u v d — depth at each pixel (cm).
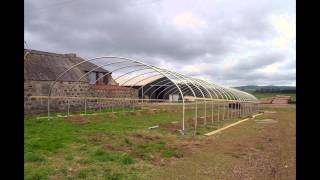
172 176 930
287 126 2650
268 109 5741
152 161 1109
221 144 1566
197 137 1752
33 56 2922
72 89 3041
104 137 1528
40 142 1303
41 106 2652
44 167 938
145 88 4534
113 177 868
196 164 1103
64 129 1755
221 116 3362
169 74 2133
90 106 3306
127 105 3981
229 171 1027
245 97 4034
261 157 1278
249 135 1972
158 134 1755
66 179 841
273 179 941
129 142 1422
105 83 4450
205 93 3191
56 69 2983
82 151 1197
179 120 2636
